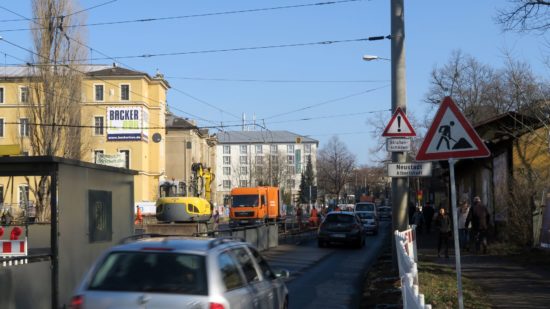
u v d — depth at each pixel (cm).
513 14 1725
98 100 7150
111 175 1320
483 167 2948
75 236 1139
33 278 991
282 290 899
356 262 2167
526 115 2342
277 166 9981
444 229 1984
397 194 1603
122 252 657
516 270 1569
